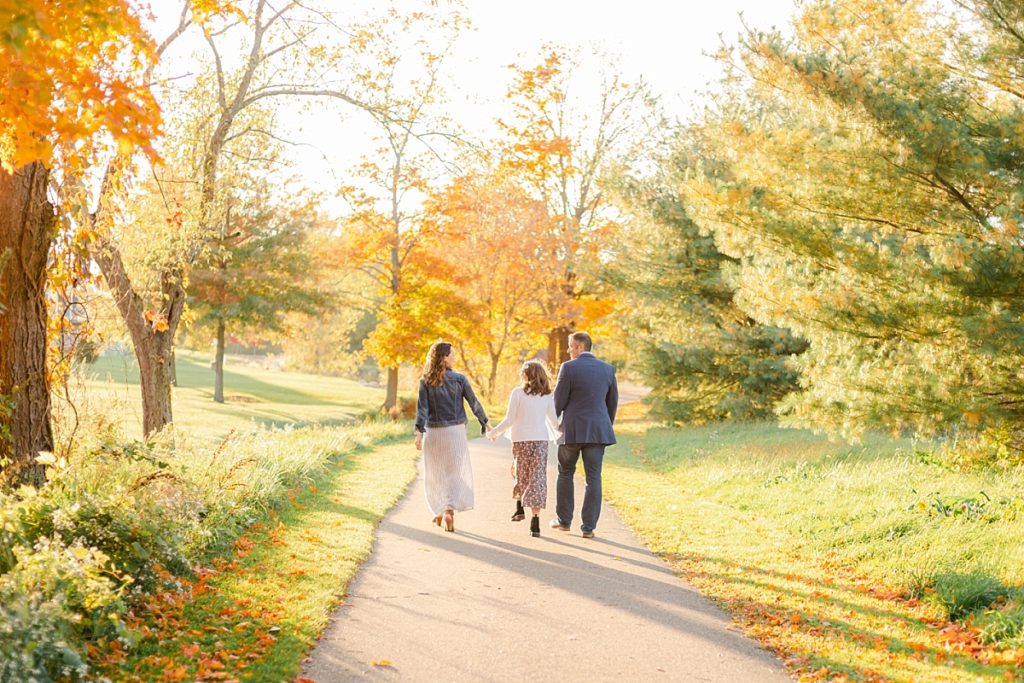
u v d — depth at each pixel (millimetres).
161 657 4672
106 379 10164
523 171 34969
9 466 6719
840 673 4902
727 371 22969
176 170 13281
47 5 4449
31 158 4699
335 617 5695
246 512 8297
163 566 5949
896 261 9195
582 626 5691
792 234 10383
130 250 12516
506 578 6879
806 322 10062
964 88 10031
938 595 6441
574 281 35312
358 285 41656
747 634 5609
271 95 14242
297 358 71125
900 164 9438
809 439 15242
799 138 10156
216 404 38844
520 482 8953
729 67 10367
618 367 48094
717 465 13523
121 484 6867
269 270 38094
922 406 9094
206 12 7805
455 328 33406
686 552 8086
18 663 3787
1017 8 9578
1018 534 7359
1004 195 9328
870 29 10422
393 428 21297
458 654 5078
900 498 9305
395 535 8453
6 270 6859
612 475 14062
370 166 31234
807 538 8633
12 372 6934
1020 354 8492
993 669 5070
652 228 24141
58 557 4676
